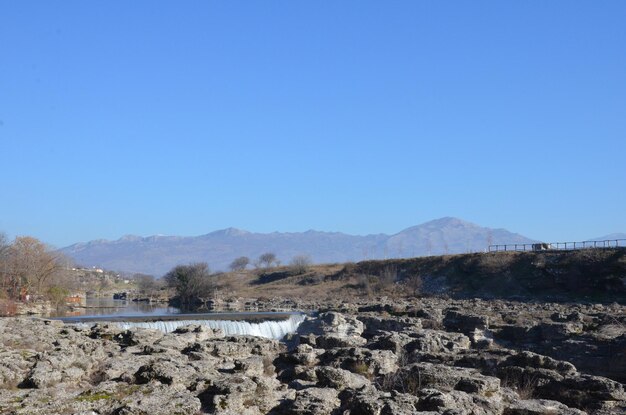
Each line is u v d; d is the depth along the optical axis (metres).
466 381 31.12
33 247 123.06
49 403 27.91
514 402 29.84
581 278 116.12
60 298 125.12
